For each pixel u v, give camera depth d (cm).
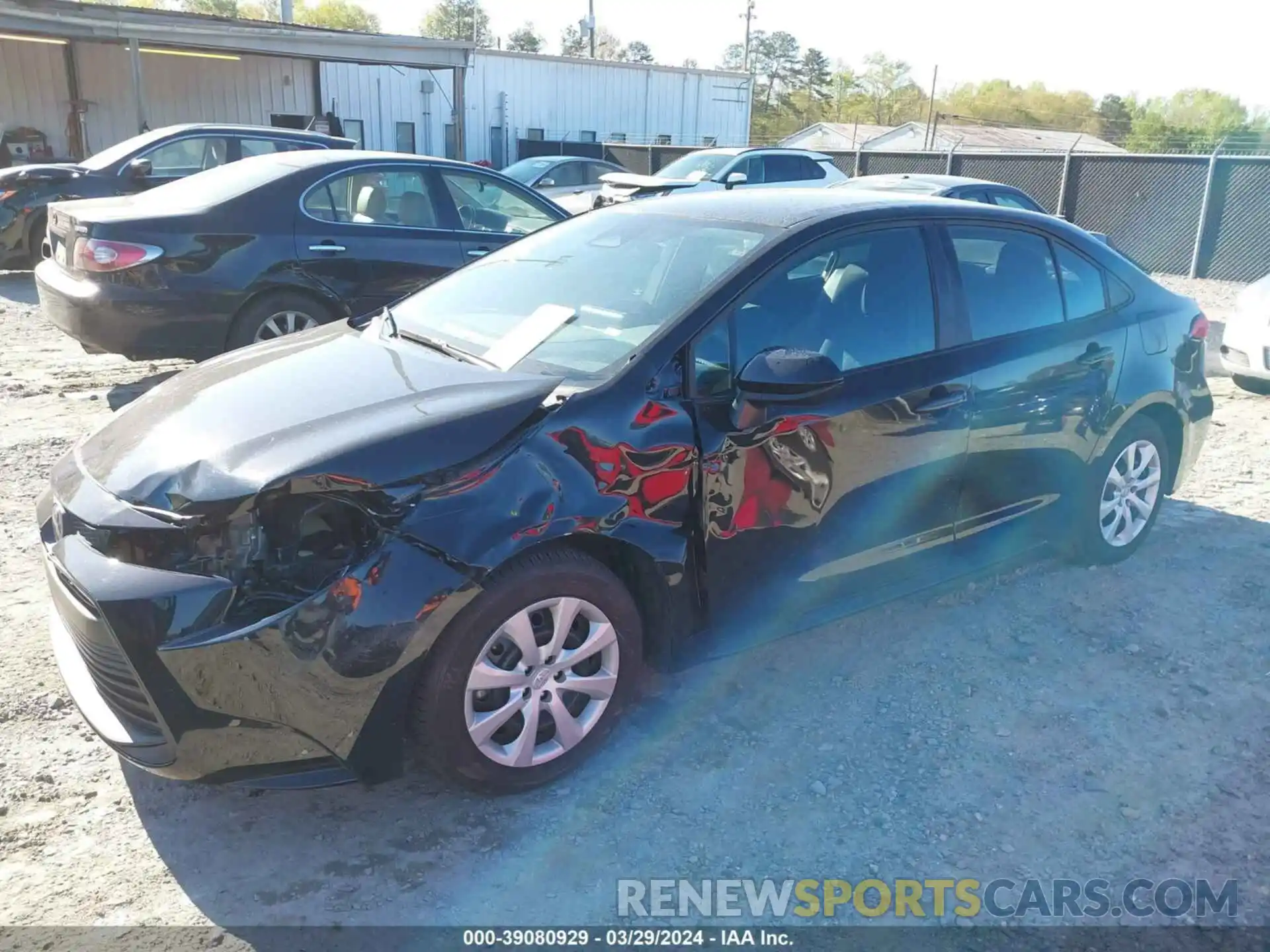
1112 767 323
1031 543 432
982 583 452
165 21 1738
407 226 729
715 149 1531
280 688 256
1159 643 401
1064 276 429
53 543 302
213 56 2278
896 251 375
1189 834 294
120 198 725
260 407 305
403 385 317
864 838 290
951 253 389
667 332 321
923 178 1150
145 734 267
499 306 379
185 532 262
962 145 4597
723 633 335
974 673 377
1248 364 785
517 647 290
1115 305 445
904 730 341
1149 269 1655
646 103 3169
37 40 2031
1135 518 469
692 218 386
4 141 2012
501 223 788
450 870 274
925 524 380
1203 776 320
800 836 290
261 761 263
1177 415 468
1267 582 456
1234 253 1548
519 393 299
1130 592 445
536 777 301
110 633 257
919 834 292
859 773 318
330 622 258
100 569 265
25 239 1091
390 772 278
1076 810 303
